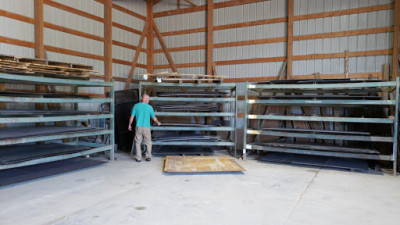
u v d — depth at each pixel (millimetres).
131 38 9531
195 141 7336
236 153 7852
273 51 8297
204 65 9336
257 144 7227
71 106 7547
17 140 4617
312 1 7734
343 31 7375
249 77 8617
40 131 5391
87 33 7977
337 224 3162
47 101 5023
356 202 3904
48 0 6906
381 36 6973
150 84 6848
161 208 3584
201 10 9328
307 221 3230
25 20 6453
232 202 3844
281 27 8180
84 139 7566
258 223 3150
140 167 5922
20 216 3297
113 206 3643
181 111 7387
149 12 10164
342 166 5871
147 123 6520
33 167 5562
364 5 7145
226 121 8656
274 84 6430
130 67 9555
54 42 7094
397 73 6738
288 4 7984
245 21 8680
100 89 8422
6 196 4012
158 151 7281
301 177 5254
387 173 5656
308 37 7770
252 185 4688
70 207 3600
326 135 6113
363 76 7129
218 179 5039
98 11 8344
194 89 8758
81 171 5523
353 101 5785
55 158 5188
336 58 7465
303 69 7879
